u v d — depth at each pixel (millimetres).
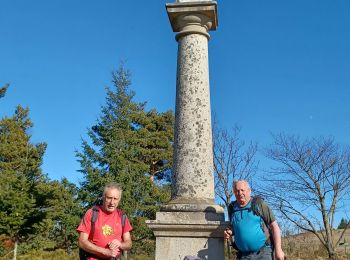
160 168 32469
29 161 33344
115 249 4238
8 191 19047
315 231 23781
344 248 28453
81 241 4273
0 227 18203
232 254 19062
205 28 7363
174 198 6477
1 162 33156
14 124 36594
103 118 27359
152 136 32344
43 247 26641
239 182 5039
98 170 25000
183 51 7180
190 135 6688
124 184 24797
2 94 29953
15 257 19094
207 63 7223
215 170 22656
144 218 24922
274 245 4852
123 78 28391
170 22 7582
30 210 19016
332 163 25125
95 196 24328
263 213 4922
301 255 26000
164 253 5996
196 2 7246
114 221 4410
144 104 34781
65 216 24328
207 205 6223
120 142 26234
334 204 23922
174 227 6023
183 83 6996
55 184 28953
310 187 23969
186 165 6551
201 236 5969
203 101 6887
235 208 5094
